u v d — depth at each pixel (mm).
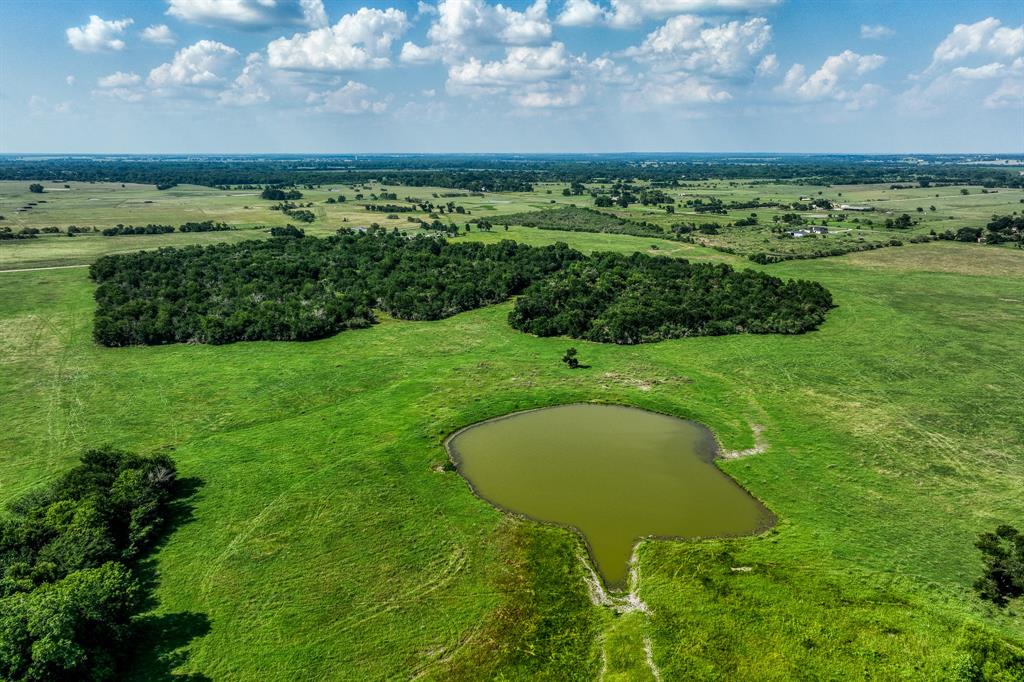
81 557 33125
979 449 49625
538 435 54312
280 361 71062
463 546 38719
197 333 77125
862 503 42688
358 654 30281
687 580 35438
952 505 42094
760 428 54406
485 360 71625
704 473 47844
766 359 70500
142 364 69500
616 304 86125
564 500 44094
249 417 57156
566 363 70375
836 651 29953
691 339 78438
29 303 89938
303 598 33969
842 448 50312
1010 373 65125
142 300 86000
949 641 30312
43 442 51812
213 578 35406
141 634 31219
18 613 27031
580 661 30047
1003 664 28484
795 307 84250
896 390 61438
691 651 30312
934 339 76125
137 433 53750
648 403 59906
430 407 59094
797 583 34719
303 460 49219
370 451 50719
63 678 26453
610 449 51656
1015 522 39938
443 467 48500
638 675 29047
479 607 33531
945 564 36125
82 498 38125
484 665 29766
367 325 85938
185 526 40219
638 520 41656
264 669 29297
